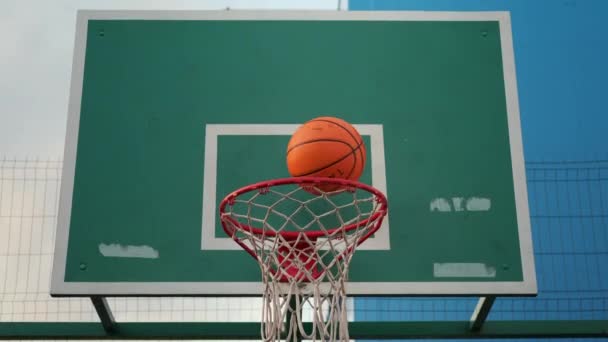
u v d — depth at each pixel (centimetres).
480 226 384
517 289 371
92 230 381
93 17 429
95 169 394
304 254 346
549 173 595
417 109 409
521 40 639
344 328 328
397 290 369
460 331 438
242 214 381
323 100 410
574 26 639
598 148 604
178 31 427
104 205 387
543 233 579
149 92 412
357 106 409
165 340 473
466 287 371
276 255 362
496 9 649
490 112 409
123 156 397
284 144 399
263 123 404
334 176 330
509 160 399
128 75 416
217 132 402
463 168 396
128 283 371
